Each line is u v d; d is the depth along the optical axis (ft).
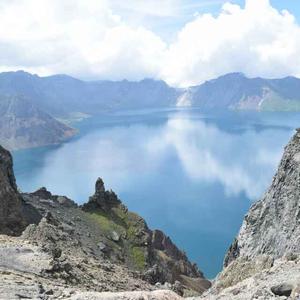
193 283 490.08
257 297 78.02
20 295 95.30
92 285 148.87
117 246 444.96
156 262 465.06
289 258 123.34
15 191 393.50
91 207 519.60
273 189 274.98
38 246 161.68
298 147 268.82
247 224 283.18
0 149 384.88
